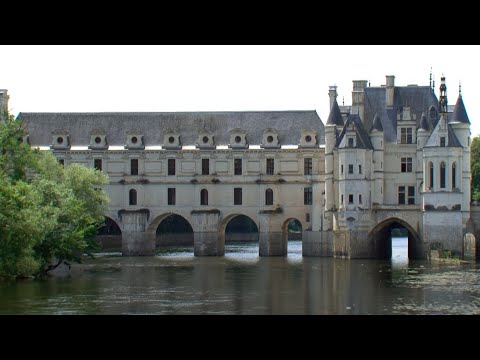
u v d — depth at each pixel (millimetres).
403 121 161625
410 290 104812
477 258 149000
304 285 111812
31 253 110812
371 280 116312
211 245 175625
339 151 155875
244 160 176875
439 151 146875
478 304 93312
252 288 109062
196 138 179500
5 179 112250
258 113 181000
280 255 173625
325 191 166125
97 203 146500
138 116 183000
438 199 147500
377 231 155625
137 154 178625
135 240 176500
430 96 164000
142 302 95625
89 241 137125
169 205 178250
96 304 93688
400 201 161500
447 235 147500
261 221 173625
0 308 90125
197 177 177625
